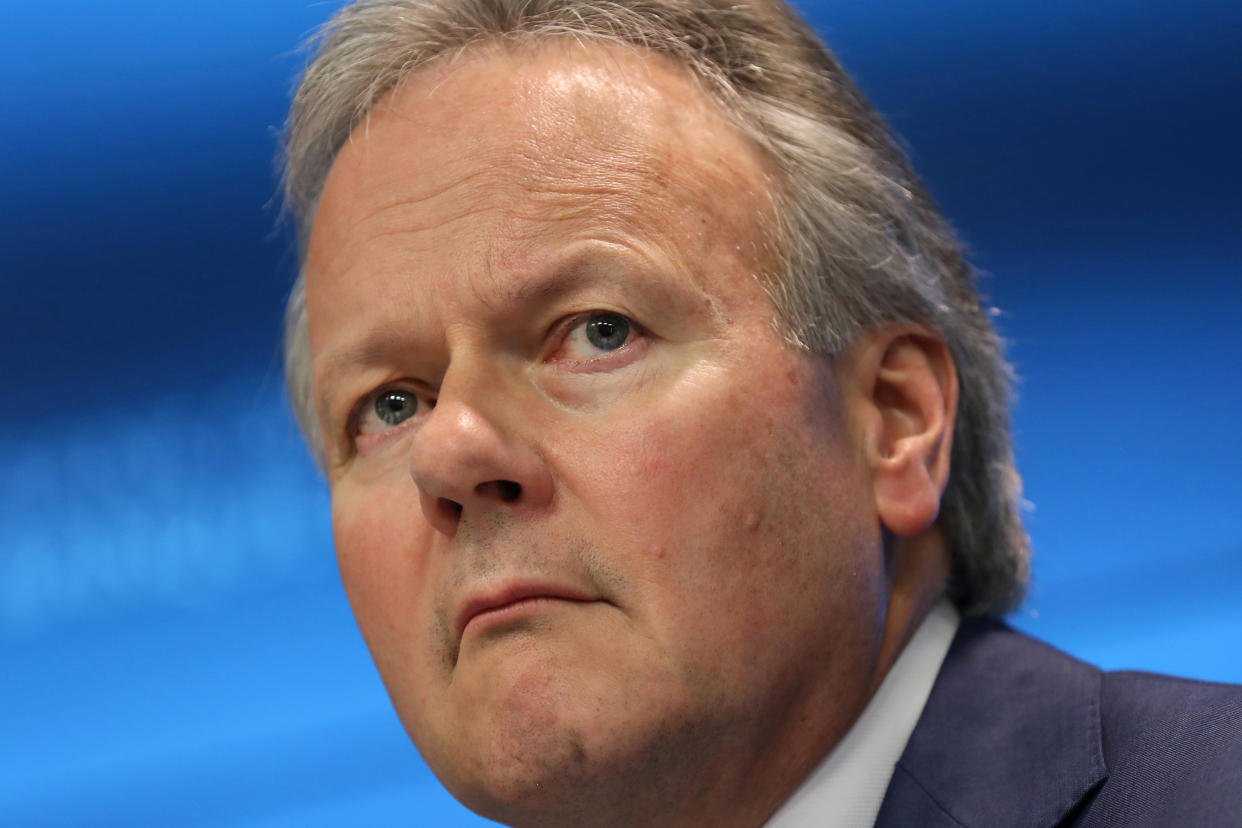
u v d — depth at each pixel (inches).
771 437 146.6
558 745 139.3
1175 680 155.9
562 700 139.3
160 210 380.8
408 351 154.8
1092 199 372.2
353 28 171.6
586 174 149.6
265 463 371.6
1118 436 358.0
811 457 149.6
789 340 151.0
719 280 148.8
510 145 152.1
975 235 371.6
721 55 163.2
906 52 377.1
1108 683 158.4
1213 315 363.6
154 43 381.7
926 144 374.6
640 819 149.2
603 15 161.8
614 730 138.9
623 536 140.3
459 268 148.8
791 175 159.3
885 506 157.6
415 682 153.8
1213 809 134.4
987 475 179.3
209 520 369.4
